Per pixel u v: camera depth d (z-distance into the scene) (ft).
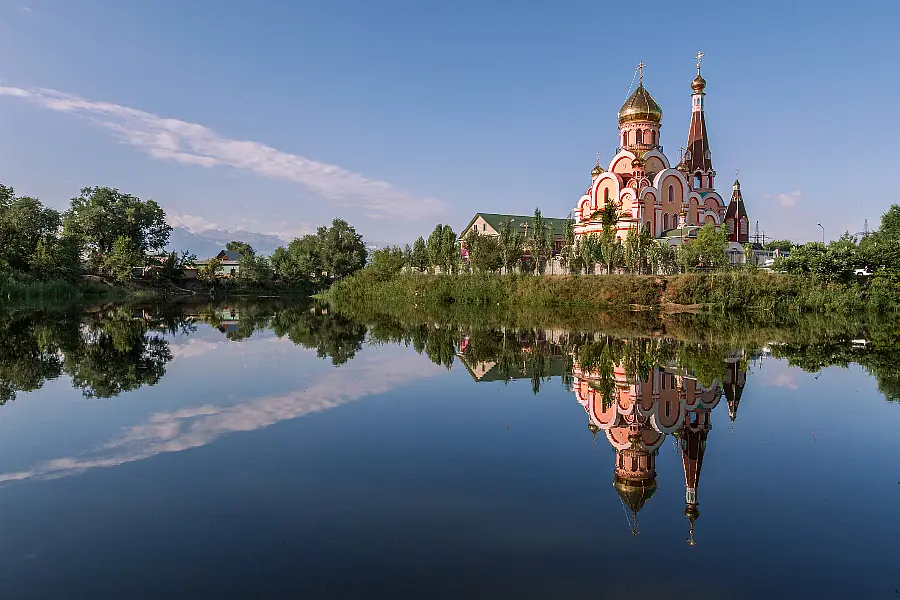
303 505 31.99
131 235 317.42
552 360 88.38
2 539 27.58
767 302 170.91
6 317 149.69
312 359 85.40
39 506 31.48
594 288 189.16
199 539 27.71
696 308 173.17
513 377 73.46
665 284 181.16
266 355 89.15
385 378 70.69
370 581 23.90
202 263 454.40
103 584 23.48
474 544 27.48
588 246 206.49
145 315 170.30
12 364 77.82
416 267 293.84
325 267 413.39
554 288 198.49
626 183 222.28
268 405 55.67
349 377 70.85
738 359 89.51
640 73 225.35
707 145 232.53
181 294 325.62
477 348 101.09
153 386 63.82
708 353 95.96
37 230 264.31
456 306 214.07
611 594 23.12
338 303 254.27
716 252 189.88
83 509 31.14
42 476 36.09
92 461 39.01
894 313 170.91
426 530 28.96
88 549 26.58
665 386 69.05
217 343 104.01
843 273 185.78
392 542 27.58
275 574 24.35
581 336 121.08
